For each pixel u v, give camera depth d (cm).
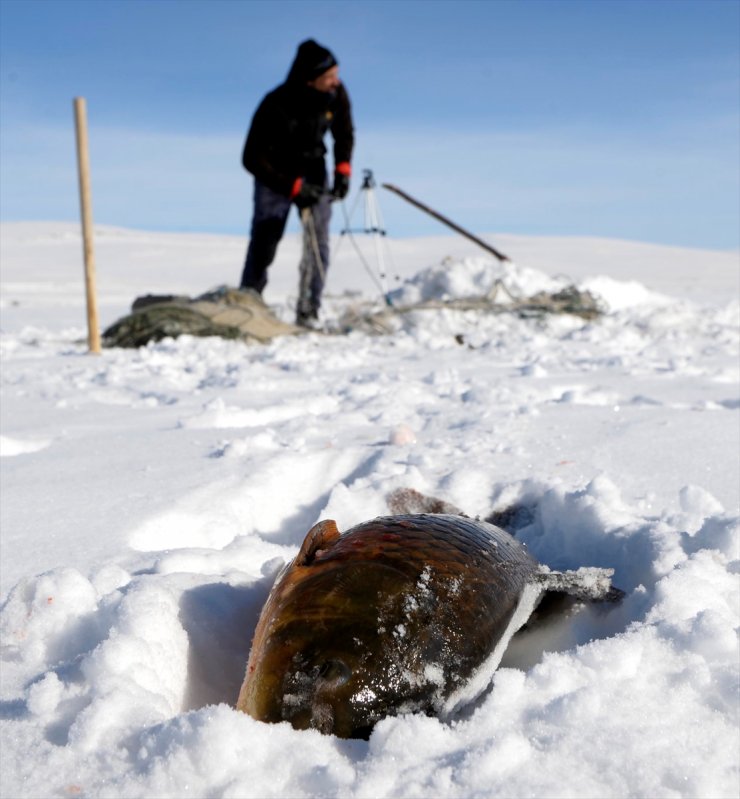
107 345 1032
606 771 187
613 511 339
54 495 403
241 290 1120
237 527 387
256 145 1090
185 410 614
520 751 190
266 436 494
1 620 263
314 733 199
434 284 1387
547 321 1118
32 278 2658
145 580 283
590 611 285
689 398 601
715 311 1202
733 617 252
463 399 626
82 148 939
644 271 2992
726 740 198
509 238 4412
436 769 188
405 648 210
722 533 294
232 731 191
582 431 496
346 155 1136
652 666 223
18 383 754
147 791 184
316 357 894
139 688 219
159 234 4984
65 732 210
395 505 375
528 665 272
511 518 376
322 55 1064
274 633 217
